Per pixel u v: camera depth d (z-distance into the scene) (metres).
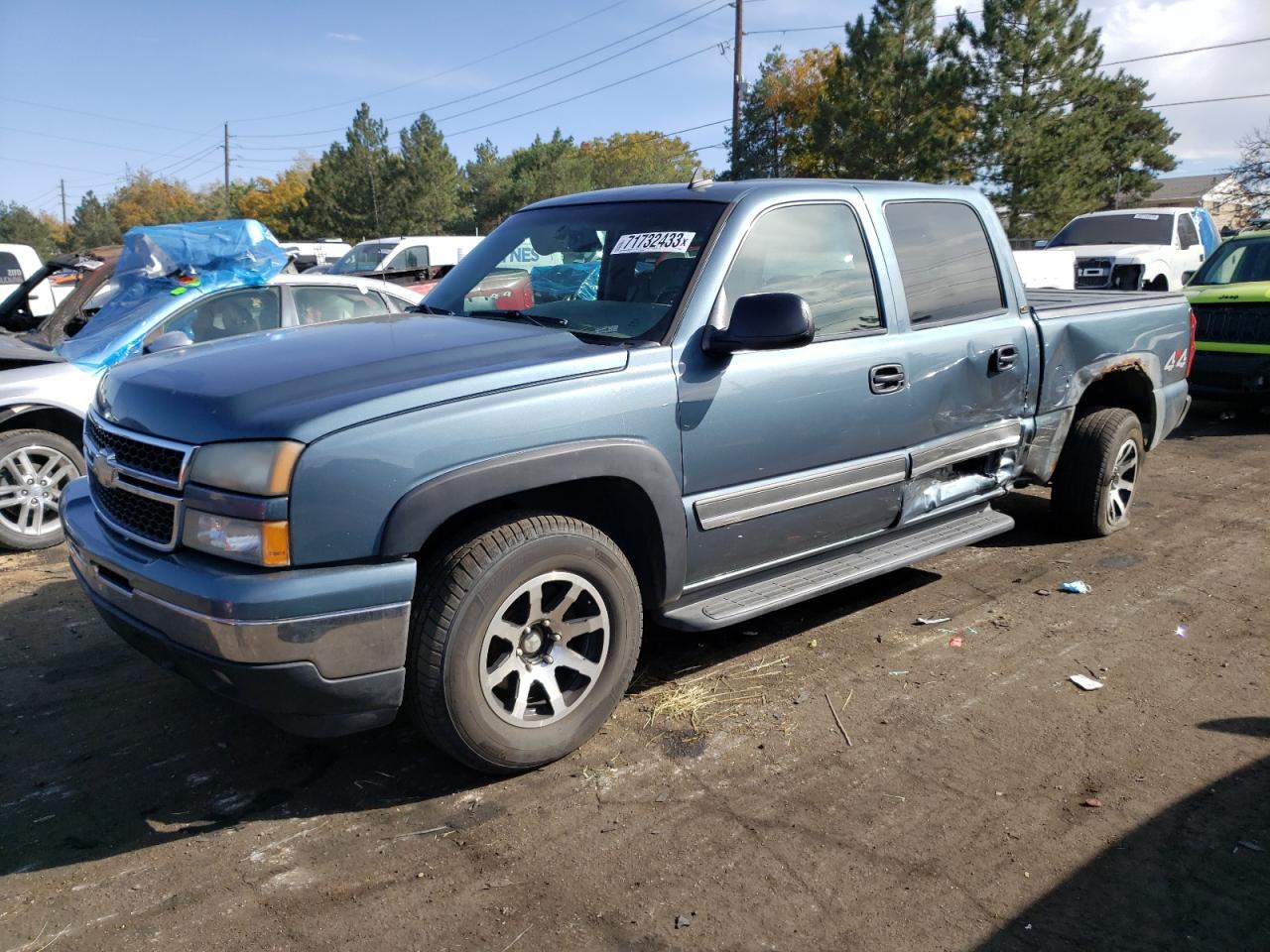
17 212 77.00
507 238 4.42
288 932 2.50
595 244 3.96
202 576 2.71
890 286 4.19
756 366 3.61
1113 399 5.95
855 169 34.97
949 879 2.72
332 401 2.81
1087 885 2.70
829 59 47.44
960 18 33.19
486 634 3.00
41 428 5.98
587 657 3.35
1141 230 16.47
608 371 3.26
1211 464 7.81
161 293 6.71
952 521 4.73
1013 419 4.86
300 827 2.97
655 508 3.36
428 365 3.11
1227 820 3.00
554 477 3.06
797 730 3.55
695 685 3.92
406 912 2.58
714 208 3.78
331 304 7.32
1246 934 2.52
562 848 2.86
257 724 3.61
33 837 2.92
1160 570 5.27
